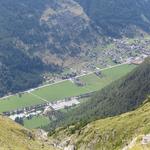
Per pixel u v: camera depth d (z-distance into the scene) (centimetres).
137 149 11975
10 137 14162
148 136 12644
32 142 15450
